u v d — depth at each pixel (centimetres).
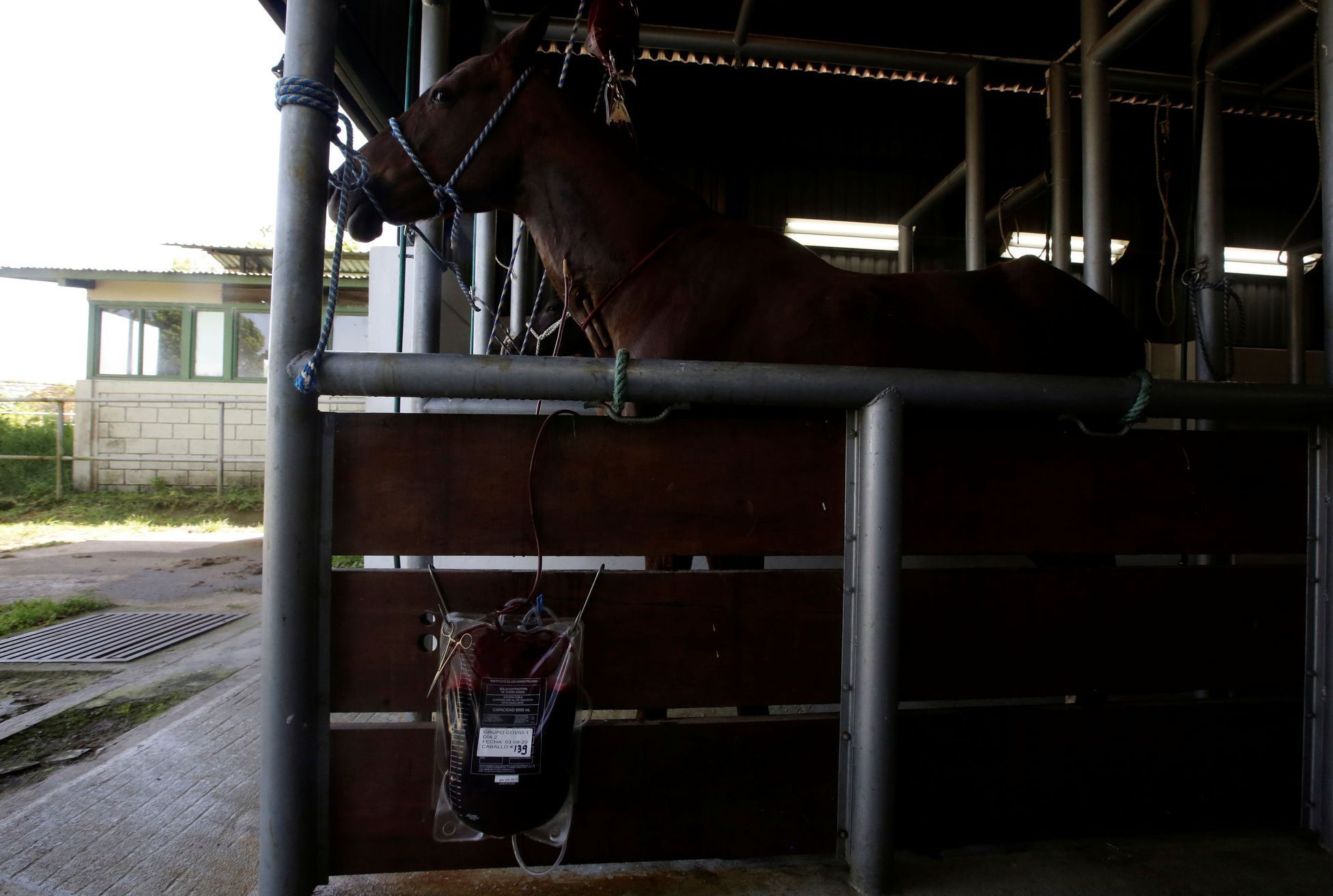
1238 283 642
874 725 109
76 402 871
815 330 130
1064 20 313
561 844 106
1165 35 326
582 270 150
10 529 685
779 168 576
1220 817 128
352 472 107
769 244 144
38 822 145
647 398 103
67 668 268
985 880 112
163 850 134
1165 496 124
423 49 210
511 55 149
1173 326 588
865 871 109
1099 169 247
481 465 108
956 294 145
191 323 906
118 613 361
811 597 114
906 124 575
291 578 101
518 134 149
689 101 534
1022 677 121
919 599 118
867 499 109
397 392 101
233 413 890
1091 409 114
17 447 920
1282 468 127
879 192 586
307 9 103
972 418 130
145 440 888
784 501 113
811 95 522
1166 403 114
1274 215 615
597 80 379
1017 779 121
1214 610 125
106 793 158
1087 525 121
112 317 905
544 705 96
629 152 155
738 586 113
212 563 516
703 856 113
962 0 301
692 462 112
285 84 102
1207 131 225
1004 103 538
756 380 104
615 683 111
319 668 106
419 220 155
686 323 135
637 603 111
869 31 332
